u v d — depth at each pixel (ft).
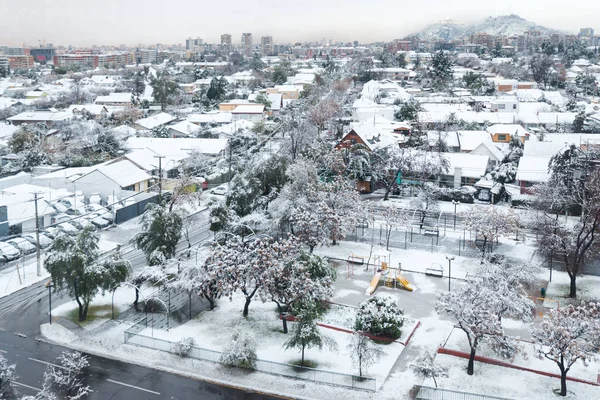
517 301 128.77
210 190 280.72
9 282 169.58
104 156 344.49
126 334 134.82
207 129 408.26
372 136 304.30
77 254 142.10
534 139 327.88
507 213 200.95
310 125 378.53
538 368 123.44
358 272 180.04
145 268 155.74
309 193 200.34
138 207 238.27
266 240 143.33
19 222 207.92
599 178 201.36
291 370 122.72
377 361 125.59
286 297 135.54
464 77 624.59
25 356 127.75
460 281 171.83
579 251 170.71
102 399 111.75
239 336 128.36
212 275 141.69
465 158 281.74
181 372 122.62
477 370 122.93
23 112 484.33
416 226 225.15
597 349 111.96
